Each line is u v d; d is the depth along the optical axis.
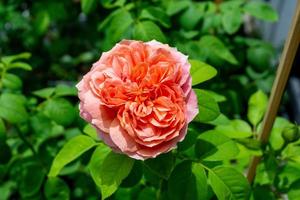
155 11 0.70
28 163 0.68
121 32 0.66
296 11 0.49
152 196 0.59
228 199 0.51
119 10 0.69
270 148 0.57
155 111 0.45
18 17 1.10
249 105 0.62
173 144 0.45
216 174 0.51
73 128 0.75
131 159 0.49
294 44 0.50
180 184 0.51
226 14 0.75
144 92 0.46
